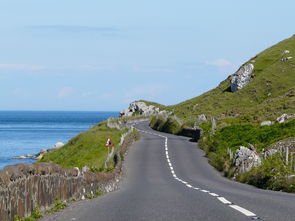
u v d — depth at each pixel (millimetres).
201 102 143875
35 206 12992
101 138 80250
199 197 17688
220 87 156250
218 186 29781
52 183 14805
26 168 12422
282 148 44781
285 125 60938
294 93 112312
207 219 11195
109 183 27000
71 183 17328
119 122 109000
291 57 148500
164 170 46781
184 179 38969
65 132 190750
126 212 13008
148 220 11211
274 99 115250
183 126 92438
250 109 110938
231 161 45312
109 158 54625
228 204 14641
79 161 66688
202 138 69625
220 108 130250
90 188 20656
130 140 70438
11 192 11180
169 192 21875
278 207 13898
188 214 12180
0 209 10367
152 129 109812
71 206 15352
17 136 166375
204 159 55250
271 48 169500
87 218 11992
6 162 89875
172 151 62344
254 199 16672
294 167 31703
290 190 25375
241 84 141250
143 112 195500
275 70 141500
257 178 32281
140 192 22578
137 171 45812
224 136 64375
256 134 59281
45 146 126000
